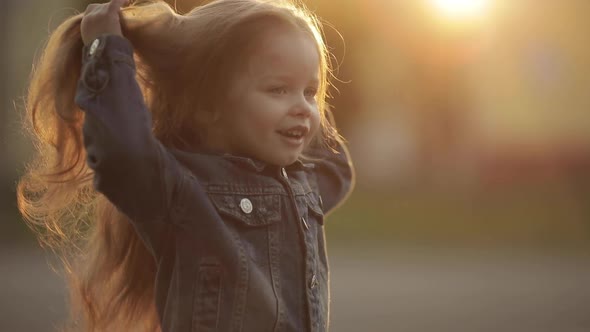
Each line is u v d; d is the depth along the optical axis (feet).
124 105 8.50
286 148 9.24
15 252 43.14
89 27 8.98
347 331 26.08
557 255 43.83
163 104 9.48
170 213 8.71
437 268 39.93
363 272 38.78
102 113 8.43
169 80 9.39
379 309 30.07
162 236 8.85
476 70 87.35
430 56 86.84
